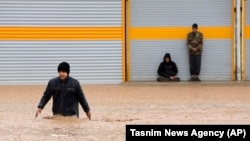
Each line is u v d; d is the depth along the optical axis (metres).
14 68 30.45
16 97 23.91
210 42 31.64
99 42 30.73
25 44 30.44
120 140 12.88
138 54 31.22
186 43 31.45
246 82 30.77
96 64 30.80
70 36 30.62
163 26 31.36
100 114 17.88
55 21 30.55
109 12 30.77
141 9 31.14
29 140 12.83
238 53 31.61
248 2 31.59
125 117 17.06
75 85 15.30
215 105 20.64
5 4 30.20
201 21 31.58
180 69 31.53
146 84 30.05
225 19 31.59
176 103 21.42
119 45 30.89
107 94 25.28
